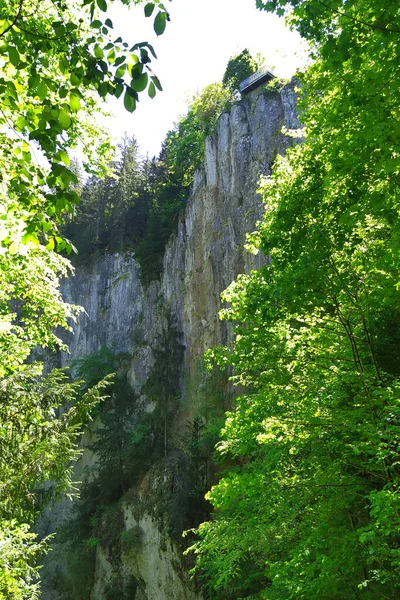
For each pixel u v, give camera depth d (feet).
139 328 162.30
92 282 187.32
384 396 25.84
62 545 125.80
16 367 35.17
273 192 33.99
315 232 28.48
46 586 122.11
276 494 33.73
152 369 139.74
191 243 136.56
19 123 14.90
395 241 24.77
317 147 28.91
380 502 22.40
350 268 29.63
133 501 112.06
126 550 104.88
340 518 32.07
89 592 112.98
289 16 23.84
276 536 33.78
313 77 28.78
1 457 31.76
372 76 21.36
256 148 113.39
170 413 128.77
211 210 126.72
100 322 178.40
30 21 19.21
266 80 123.24
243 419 37.81
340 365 32.37
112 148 41.65
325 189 28.43
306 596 29.55
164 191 171.63
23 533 31.42
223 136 125.70
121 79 12.17
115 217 189.57
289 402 34.12
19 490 31.60
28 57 13.47
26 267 34.53
